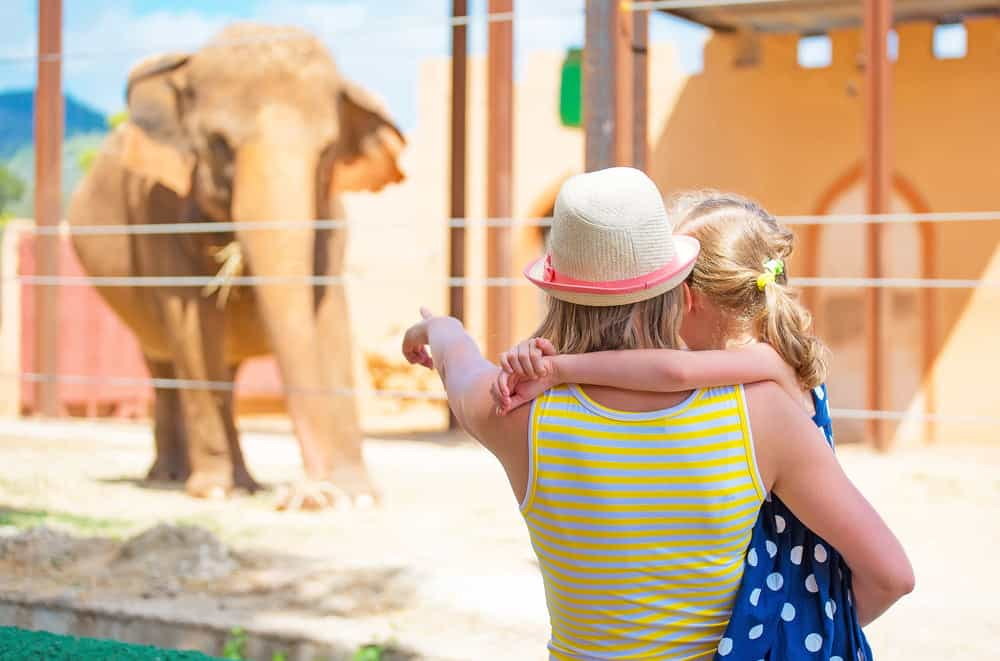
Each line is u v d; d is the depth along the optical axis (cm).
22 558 472
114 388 1458
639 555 183
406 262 1598
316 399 641
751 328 198
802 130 1341
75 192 853
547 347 188
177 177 689
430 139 1602
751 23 1327
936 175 1273
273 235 643
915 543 570
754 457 182
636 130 561
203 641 382
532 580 451
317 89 679
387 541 537
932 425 1263
